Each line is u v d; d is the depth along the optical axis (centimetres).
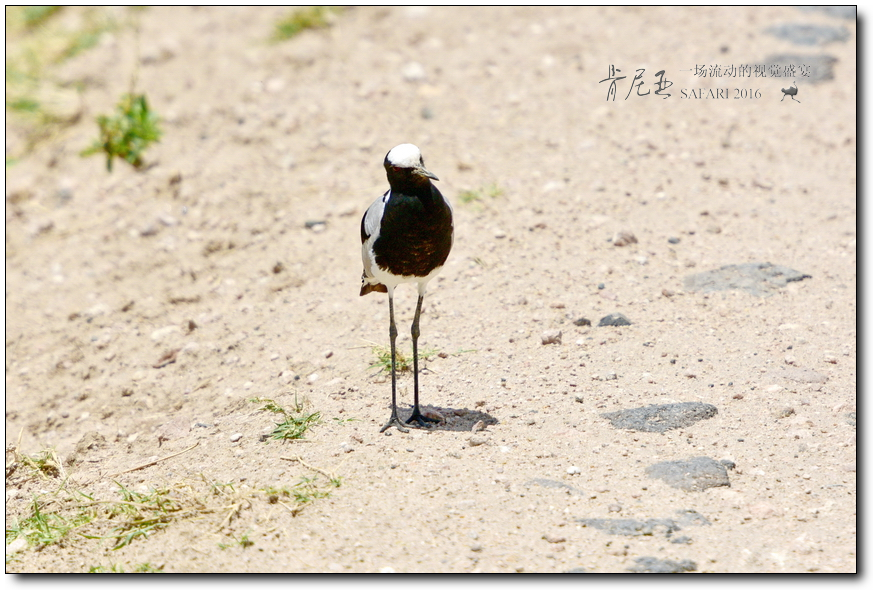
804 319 1059
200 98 1845
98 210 1619
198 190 1588
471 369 1007
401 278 879
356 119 1695
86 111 1880
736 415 876
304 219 1453
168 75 1944
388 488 779
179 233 1504
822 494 742
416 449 844
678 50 1789
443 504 748
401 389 985
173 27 2144
